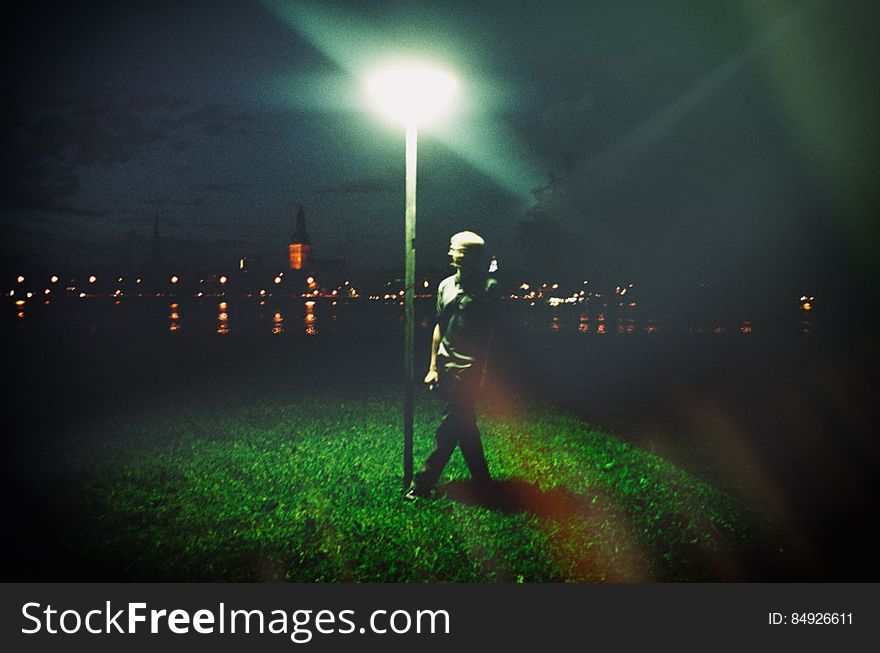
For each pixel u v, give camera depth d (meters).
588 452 10.58
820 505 8.11
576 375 22.11
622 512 7.70
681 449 11.08
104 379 20.91
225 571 6.12
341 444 11.14
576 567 6.27
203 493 8.34
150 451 10.81
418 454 10.34
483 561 6.31
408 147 7.95
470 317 7.80
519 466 9.66
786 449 11.14
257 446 11.12
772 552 6.69
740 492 8.62
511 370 23.11
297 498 8.05
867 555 6.66
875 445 11.52
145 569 6.17
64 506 7.84
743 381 20.25
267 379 21.09
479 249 7.77
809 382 19.98
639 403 16.17
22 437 11.98
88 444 11.38
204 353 30.64
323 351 32.16
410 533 6.88
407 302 8.18
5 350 31.33
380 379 21.19
